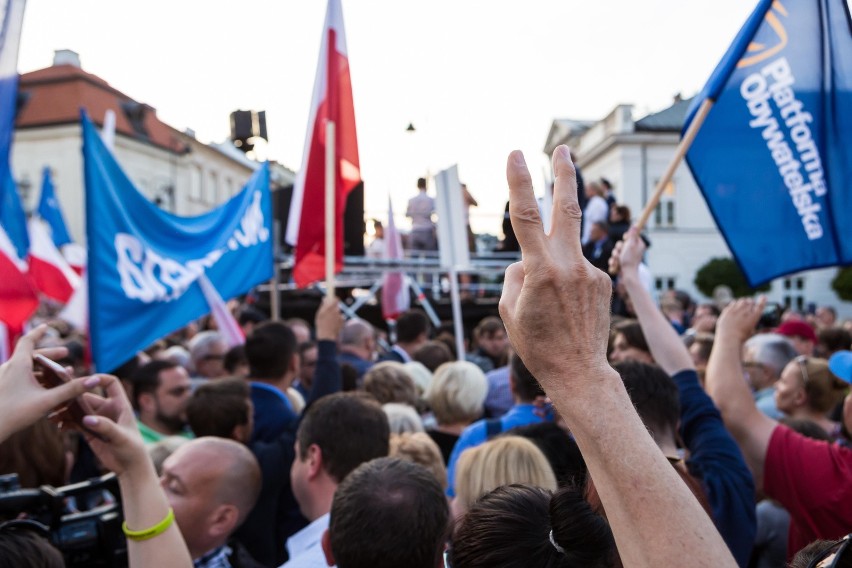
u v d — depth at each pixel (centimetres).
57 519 182
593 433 80
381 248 1108
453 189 578
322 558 202
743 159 296
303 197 433
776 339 407
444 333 732
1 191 247
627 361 218
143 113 4056
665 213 3272
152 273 369
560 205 87
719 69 279
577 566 107
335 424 229
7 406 139
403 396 381
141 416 393
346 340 577
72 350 534
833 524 202
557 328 83
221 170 4878
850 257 283
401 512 158
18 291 343
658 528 76
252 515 289
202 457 220
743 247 296
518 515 118
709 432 214
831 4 283
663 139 3175
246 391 319
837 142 285
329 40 429
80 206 3700
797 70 288
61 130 3716
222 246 424
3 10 243
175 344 780
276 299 710
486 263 945
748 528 193
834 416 384
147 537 166
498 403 431
